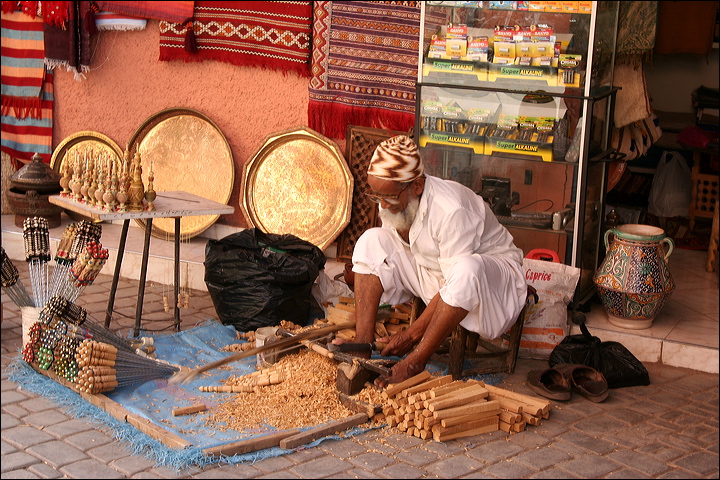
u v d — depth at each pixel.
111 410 4.02
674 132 7.38
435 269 4.62
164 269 6.19
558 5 4.95
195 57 6.59
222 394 4.31
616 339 4.97
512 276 4.47
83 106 7.28
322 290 5.51
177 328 5.21
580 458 3.74
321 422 3.98
